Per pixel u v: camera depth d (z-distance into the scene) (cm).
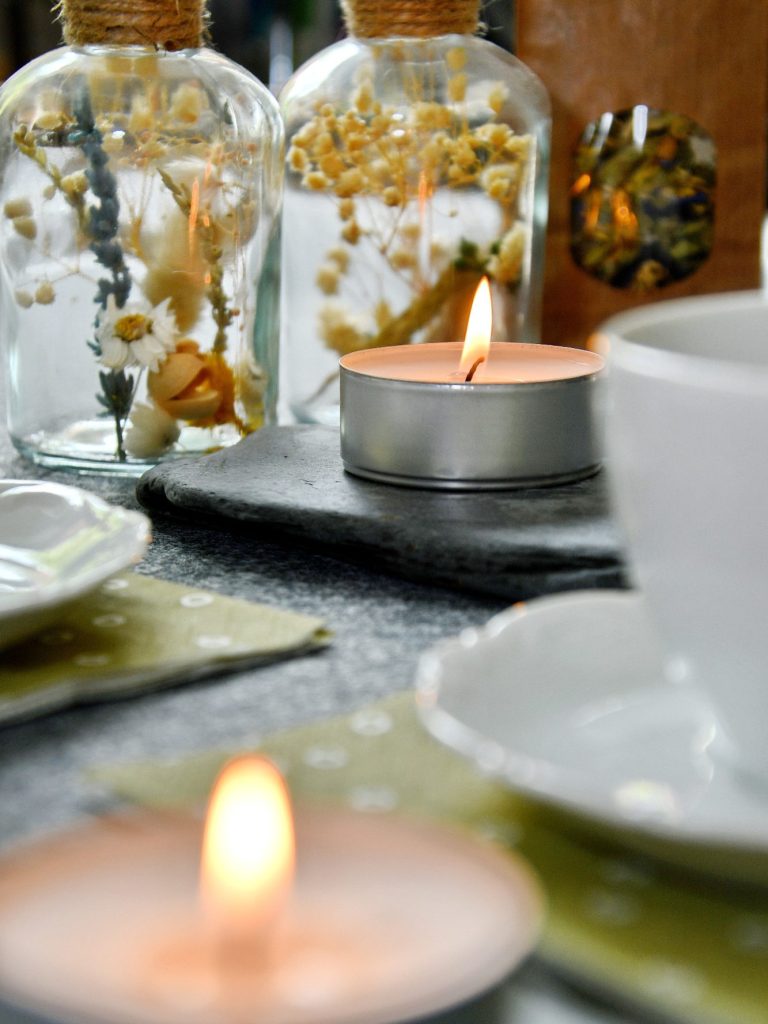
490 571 56
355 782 37
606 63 94
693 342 40
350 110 90
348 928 27
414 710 42
